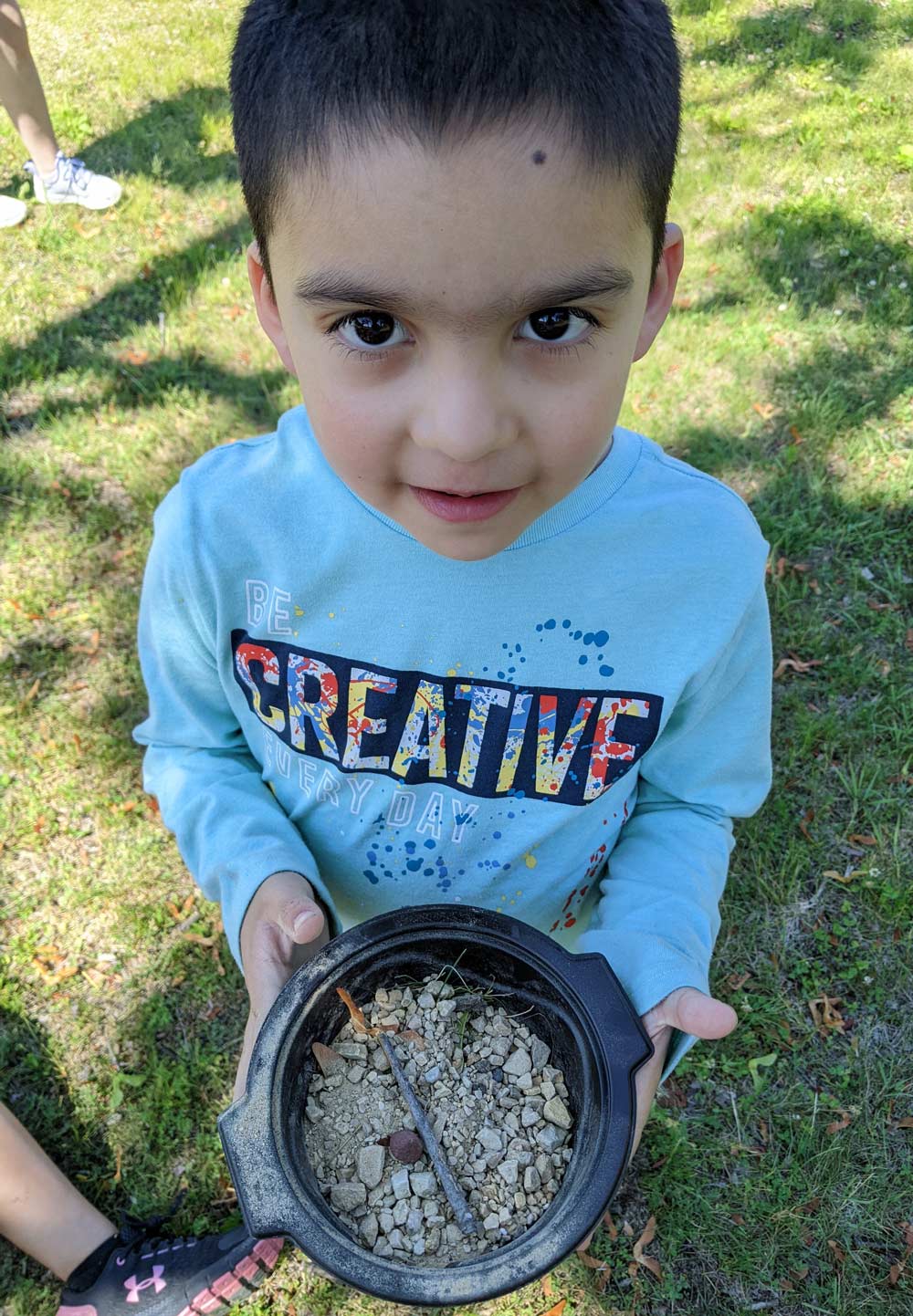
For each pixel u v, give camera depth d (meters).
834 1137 0.82
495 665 0.45
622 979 0.43
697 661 0.45
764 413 1.33
